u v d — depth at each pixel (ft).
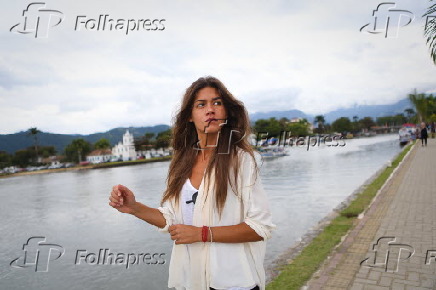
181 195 5.70
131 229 52.44
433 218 26.20
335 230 25.72
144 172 224.94
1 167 385.91
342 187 71.97
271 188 80.53
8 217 82.33
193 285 5.42
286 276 17.76
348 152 202.39
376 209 31.45
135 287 30.12
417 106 169.89
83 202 99.09
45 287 32.76
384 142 285.02
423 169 56.54
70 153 437.58
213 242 5.26
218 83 5.60
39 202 107.86
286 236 36.42
